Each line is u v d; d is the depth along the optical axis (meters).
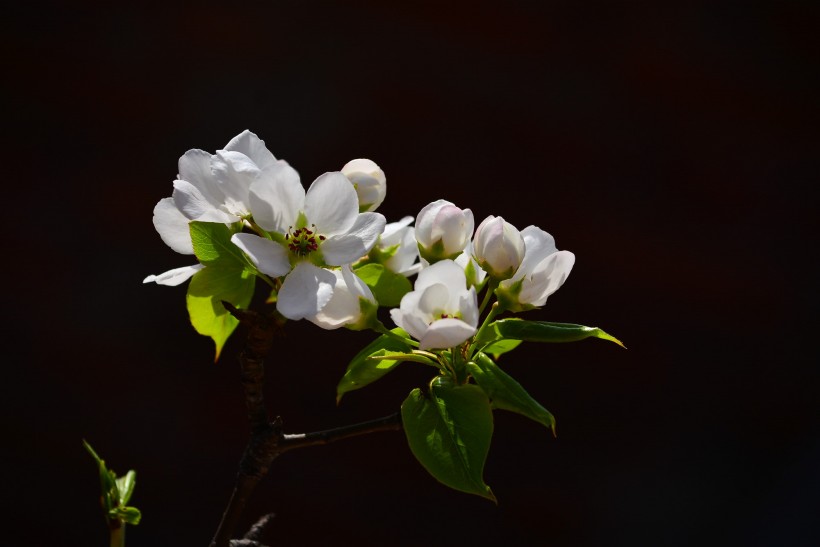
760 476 1.92
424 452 0.87
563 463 1.94
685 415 1.97
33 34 1.94
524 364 1.97
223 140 1.97
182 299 1.92
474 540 1.88
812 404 1.97
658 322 2.00
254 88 1.99
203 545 1.82
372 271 0.92
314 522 1.86
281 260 0.87
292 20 1.99
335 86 2.00
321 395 1.91
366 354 0.90
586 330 0.88
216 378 1.90
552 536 1.90
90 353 1.88
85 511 1.83
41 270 1.90
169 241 0.89
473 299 0.87
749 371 1.99
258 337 0.88
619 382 1.98
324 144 1.99
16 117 1.93
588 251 2.00
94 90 1.96
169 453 1.86
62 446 1.84
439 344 0.86
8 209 1.91
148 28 1.97
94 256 1.92
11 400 1.84
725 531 1.88
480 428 0.87
